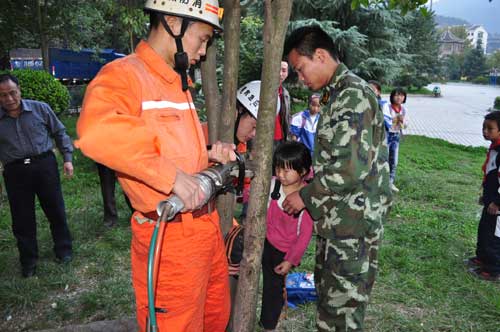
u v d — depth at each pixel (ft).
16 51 64.28
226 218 7.20
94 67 73.61
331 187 6.41
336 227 6.78
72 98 51.98
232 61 6.24
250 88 8.46
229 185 5.63
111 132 4.14
